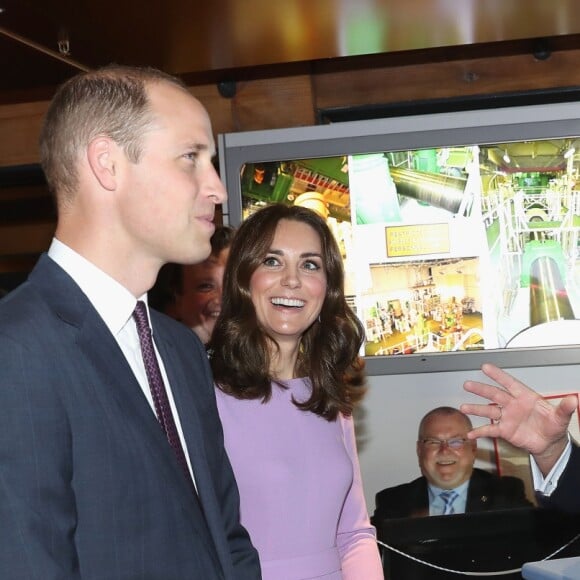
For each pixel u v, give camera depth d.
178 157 1.56
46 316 1.47
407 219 3.36
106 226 1.55
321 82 4.21
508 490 3.21
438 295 3.34
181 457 1.61
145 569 1.45
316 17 2.98
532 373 3.27
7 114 4.39
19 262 4.55
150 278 1.61
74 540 1.41
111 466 1.45
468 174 3.34
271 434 2.26
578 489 1.94
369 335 3.35
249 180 3.40
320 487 2.25
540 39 4.04
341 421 2.43
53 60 3.27
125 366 1.52
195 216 1.58
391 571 3.23
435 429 3.26
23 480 1.35
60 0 2.65
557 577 1.54
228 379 2.29
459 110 4.20
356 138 3.34
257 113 4.21
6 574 1.32
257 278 2.33
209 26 3.00
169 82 1.61
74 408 1.43
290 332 2.32
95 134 1.54
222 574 1.58
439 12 3.01
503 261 3.32
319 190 3.39
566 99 4.12
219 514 1.63
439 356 3.28
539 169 3.32
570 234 3.31
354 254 3.37
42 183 4.50
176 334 1.82
